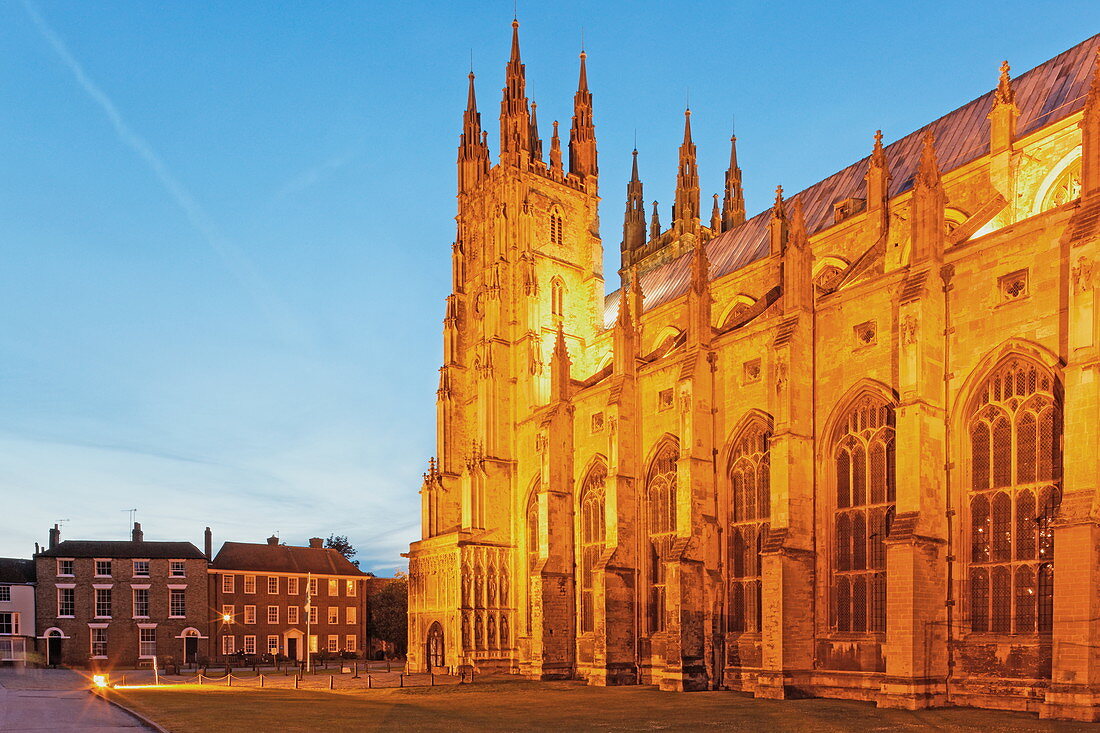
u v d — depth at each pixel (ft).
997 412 107.34
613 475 167.73
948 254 114.32
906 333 112.27
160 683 198.39
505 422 217.36
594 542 182.29
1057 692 89.66
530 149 249.55
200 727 91.91
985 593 106.32
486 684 169.78
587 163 254.68
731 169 330.54
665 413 165.07
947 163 161.48
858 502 123.75
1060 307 100.63
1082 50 151.53
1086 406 92.58
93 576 303.89
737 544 146.00
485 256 239.30
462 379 245.24
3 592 293.64
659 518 165.17
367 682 187.11
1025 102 155.53
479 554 203.51
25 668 285.43
